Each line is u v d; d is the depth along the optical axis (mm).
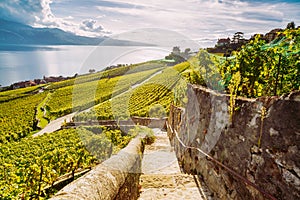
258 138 2422
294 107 1946
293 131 1928
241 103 2908
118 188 2422
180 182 3951
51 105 36875
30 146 12445
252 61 3121
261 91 2996
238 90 3215
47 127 24781
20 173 4891
